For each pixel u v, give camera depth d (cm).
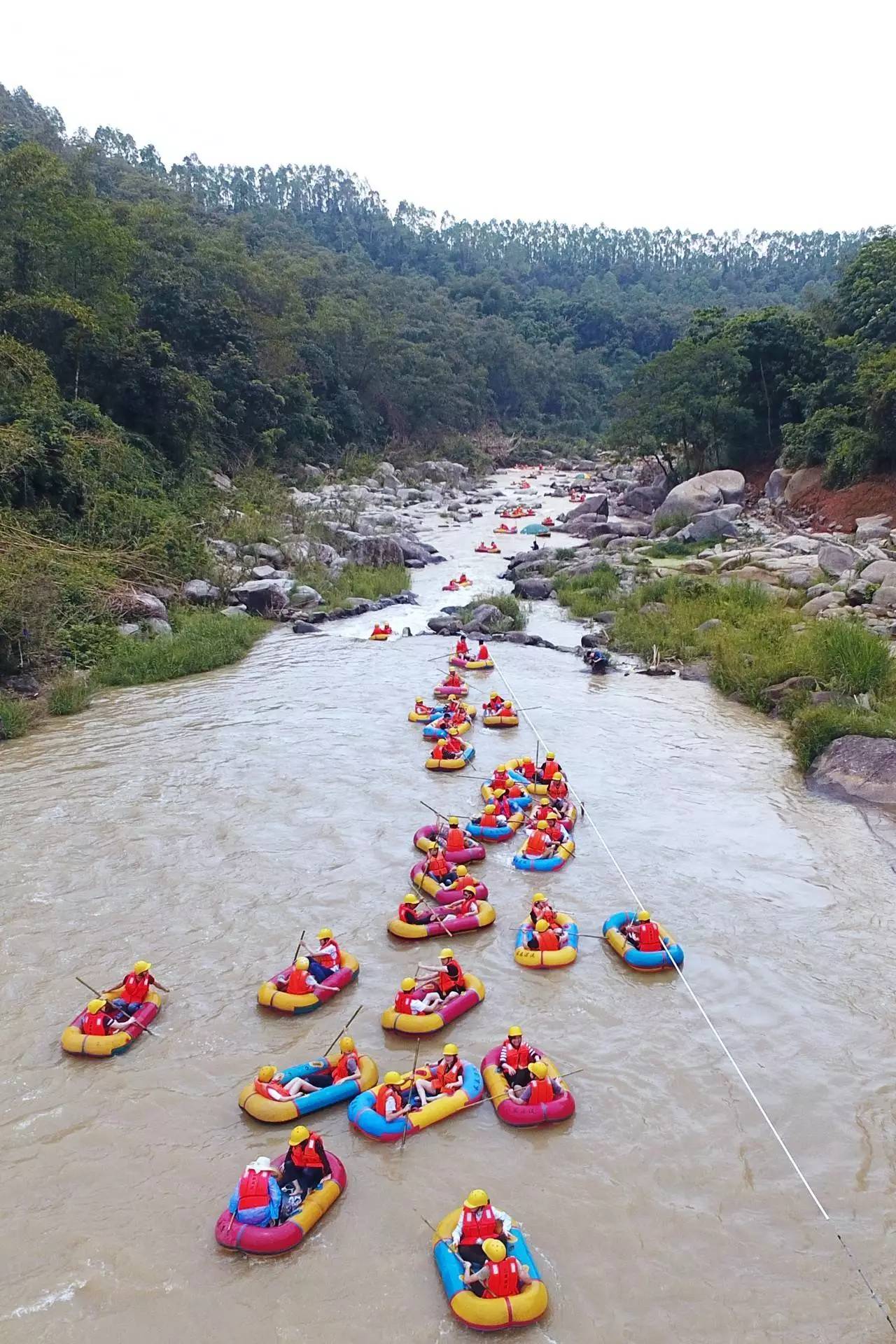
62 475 3130
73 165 6081
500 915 1400
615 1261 834
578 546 4744
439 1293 798
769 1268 831
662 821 1719
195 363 5472
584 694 2494
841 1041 1131
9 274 3988
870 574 3112
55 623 2584
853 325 5444
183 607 3106
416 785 1862
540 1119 984
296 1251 836
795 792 1847
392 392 8425
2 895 1416
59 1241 848
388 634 3059
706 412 5072
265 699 2400
